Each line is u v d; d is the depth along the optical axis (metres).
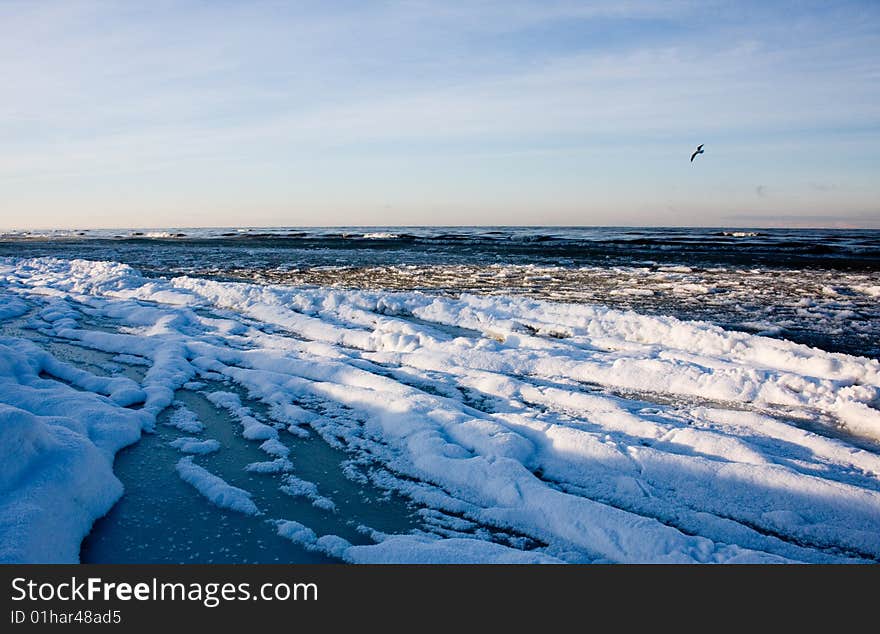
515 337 8.97
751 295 14.19
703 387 6.65
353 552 3.56
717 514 4.07
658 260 25.38
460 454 4.80
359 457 4.96
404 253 30.22
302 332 9.63
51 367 6.94
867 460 4.76
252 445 5.16
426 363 7.71
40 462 3.87
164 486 4.36
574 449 4.88
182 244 40.88
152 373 6.95
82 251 31.33
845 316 11.39
